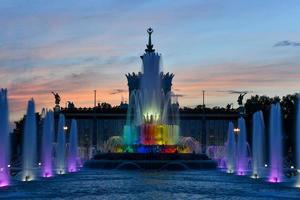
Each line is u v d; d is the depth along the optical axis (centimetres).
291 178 5662
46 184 4762
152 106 8862
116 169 7100
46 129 7312
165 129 8469
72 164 8394
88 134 13975
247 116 14138
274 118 6397
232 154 8850
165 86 9975
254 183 4975
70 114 13912
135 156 7331
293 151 12988
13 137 13275
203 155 7556
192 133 14062
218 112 14112
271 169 6247
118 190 4200
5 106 5003
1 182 4928
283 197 3788
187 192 4075
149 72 8912
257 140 7825
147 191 4119
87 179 5328
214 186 4612
